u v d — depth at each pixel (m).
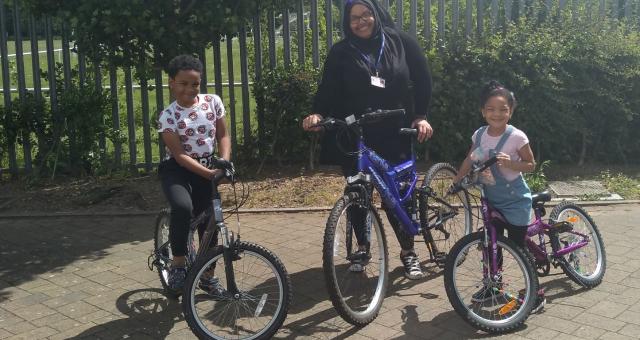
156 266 4.80
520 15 8.27
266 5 7.46
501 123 4.19
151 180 7.88
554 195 7.11
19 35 7.82
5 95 7.88
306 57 8.36
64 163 7.96
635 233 5.88
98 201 7.11
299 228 6.25
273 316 3.99
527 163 4.16
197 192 4.49
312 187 7.41
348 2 4.78
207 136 4.39
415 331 4.13
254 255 3.99
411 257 5.04
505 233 4.54
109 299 4.72
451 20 8.32
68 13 6.62
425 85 5.04
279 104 7.96
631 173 7.93
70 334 4.19
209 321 4.21
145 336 4.16
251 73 8.56
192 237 4.40
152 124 8.29
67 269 5.32
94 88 7.91
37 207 7.05
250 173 8.00
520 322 4.09
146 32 6.87
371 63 4.78
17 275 5.20
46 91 8.16
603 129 8.23
